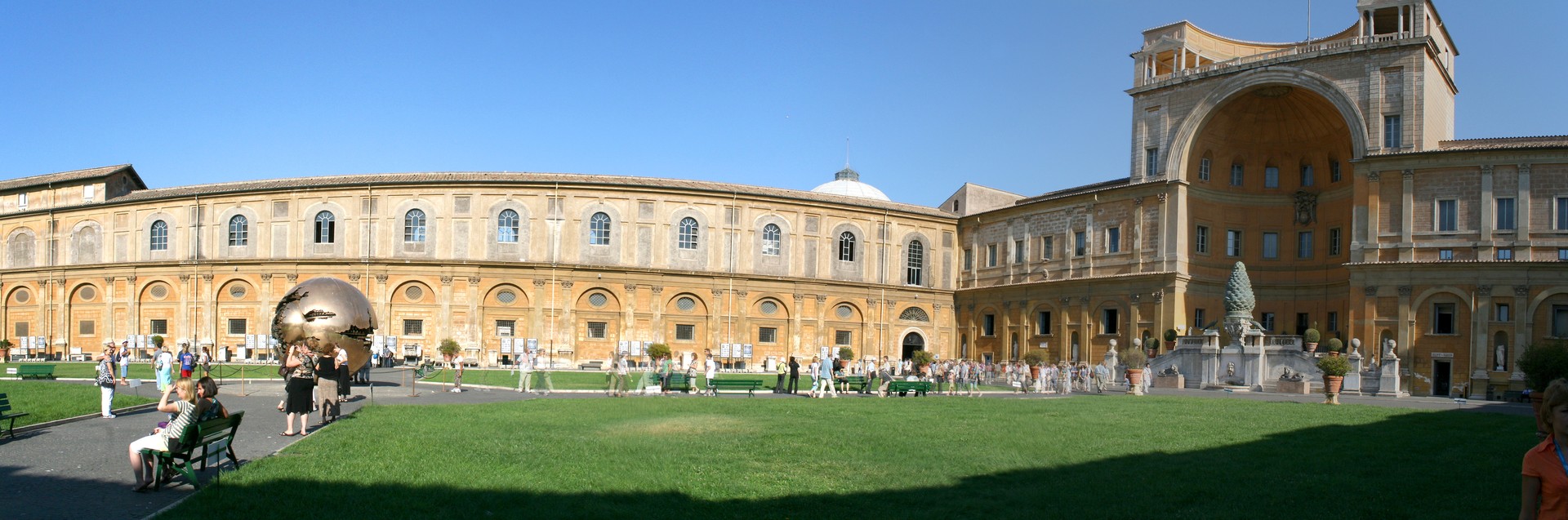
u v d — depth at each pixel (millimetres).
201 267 66750
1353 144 53156
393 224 65375
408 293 64750
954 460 19047
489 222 65312
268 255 66250
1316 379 49438
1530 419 29312
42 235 72938
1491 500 15234
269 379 41844
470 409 28734
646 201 66688
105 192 71875
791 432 23188
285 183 67750
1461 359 48969
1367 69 52750
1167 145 59750
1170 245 58312
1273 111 60000
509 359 63938
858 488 16047
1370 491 15852
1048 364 60688
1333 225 59469
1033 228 68250
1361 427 26031
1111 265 61969
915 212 72875
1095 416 28594
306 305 35469
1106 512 14281
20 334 73125
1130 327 59688
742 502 14898
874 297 71062
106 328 69625
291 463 17094
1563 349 42188
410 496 14453
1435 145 52406
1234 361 51969
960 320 74125
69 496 14469
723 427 24172
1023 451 20438
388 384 42938
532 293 64562
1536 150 48344
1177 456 20047
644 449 19891
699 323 67125
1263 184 62625
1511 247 48562
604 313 65500
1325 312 59594
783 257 68938
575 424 24594
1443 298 49938
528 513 13578
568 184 65375
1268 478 17078
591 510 13852
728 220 67875
